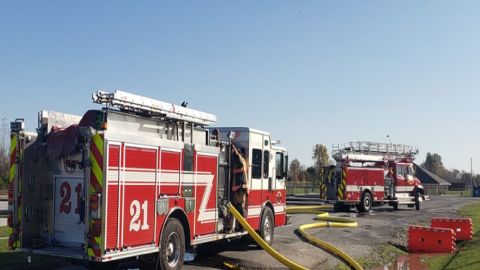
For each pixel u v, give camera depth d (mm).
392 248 15133
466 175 134500
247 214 12438
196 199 10305
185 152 9930
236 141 12664
